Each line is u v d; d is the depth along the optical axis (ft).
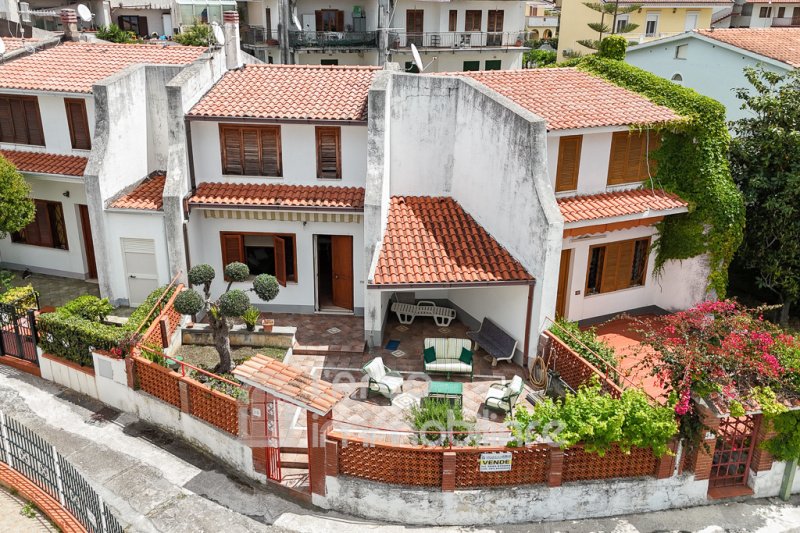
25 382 59.11
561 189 65.16
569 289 67.72
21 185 67.92
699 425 44.80
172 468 48.91
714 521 46.03
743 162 71.05
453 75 71.10
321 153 66.95
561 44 187.52
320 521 44.50
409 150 69.97
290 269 70.13
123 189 70.23
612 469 45.44
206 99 67.31
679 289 71.31
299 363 61.62
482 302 66.95
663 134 67.92
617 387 48.60
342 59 155.12
